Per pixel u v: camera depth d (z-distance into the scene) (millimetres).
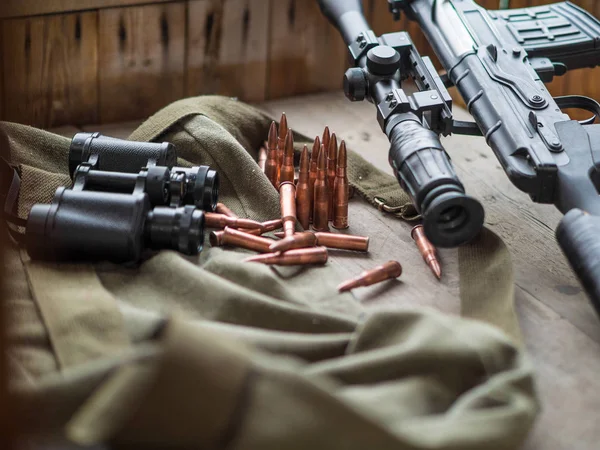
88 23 2322
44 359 1311
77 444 1073
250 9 2510
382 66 1872
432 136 1627
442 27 1970
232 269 1567
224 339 1034
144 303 1510
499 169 2193
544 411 1304
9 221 1653
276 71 2633
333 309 1527
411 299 1605
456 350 1261
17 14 2223
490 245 1674
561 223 1472
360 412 1035
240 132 2139
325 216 1846
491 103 1700
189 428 995
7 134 1929
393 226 1900
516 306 1591
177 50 2465
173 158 1843
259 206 1879
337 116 2541
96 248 1575
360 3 2146
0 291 939
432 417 1201
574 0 2305
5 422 919
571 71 2357
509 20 1986
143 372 999
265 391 1018
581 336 1503
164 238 1629
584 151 1578
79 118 2430
